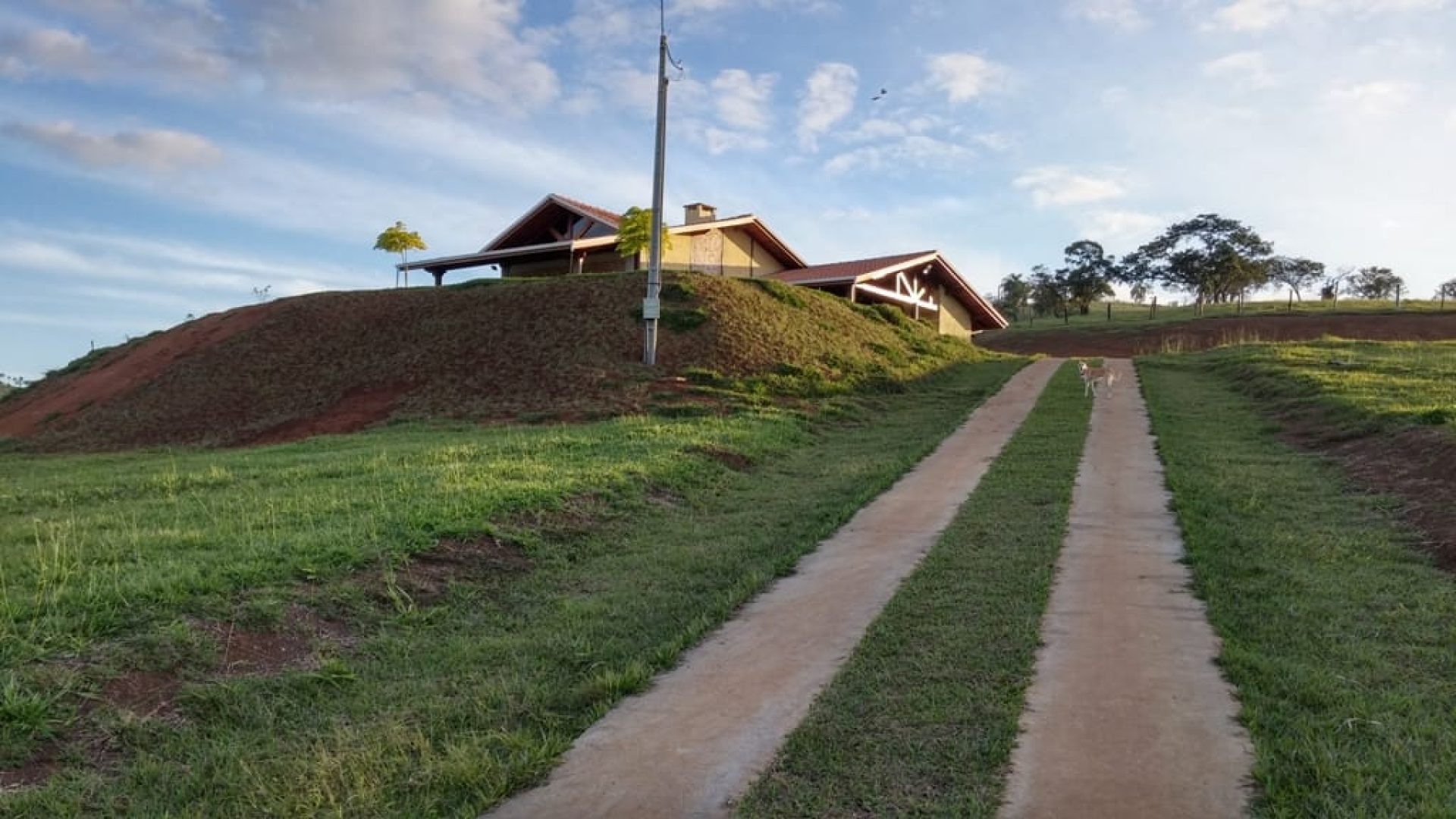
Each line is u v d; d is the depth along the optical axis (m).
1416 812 3.91
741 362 21.58
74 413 24.23
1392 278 84.38
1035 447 13.97
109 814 4.25
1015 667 5.77
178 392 23.77
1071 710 5.14
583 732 5.18
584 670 6.07
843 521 10.10
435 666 6.12
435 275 39.50
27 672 5.23
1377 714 4.88
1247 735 4.77
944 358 27.33
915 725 5.03
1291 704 5.08
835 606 7.26
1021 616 6.69
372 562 7.70
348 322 26.77
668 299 25.06
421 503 9.45
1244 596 6.98
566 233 37.97
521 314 24.91
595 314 24.19
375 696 5.61
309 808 4.29
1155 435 14.89
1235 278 76.25
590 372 20.67
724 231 37.81
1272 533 8.66
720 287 26.31
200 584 6.66
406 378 22.16
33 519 9.56
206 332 28.64
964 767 4.55
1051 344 53.69
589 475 11.28
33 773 4.55
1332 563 7.71
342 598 6.96
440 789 4.51
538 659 6.23
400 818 4.23
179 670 5.65
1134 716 5.04
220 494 10.77
